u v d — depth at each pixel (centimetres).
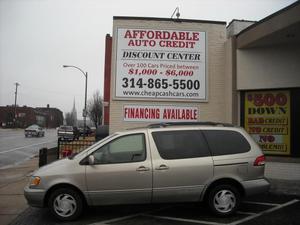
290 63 1175
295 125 1174
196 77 1298
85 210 831
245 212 805
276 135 1201
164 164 749
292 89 1184
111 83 1277
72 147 1683
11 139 4519
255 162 775
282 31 1042
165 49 1290
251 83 1221
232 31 1420
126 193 742
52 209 741
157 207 856
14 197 970
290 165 1159
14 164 1833
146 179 744
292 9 973
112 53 1283
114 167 743
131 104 1278
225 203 760
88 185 738
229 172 761
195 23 1307
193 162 756
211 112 1298
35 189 737
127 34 1285
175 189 748
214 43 1313
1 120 10969
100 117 6844
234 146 780
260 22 1109
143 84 1280
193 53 1301
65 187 743
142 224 724
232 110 1241
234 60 1252
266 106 1219
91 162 733
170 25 1297
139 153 757
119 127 1271
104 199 743
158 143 763
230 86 1254
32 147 3103
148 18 1289
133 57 1283
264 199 924
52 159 1562
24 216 789
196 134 778
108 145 760
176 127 783
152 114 1279
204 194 758
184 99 1289
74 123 13038
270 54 1202
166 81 1287
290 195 965
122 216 784
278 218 755
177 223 728
